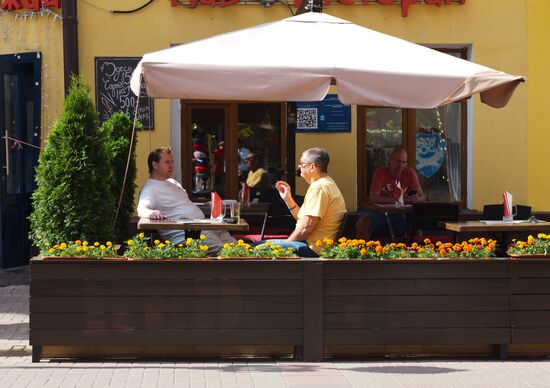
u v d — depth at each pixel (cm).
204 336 754
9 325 912
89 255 752
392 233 1075
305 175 878
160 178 954
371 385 686
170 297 752
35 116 1216
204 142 1224
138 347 768
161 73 795
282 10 1196
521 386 688
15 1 1203
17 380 698
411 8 1205
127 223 991
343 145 1209
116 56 1194
